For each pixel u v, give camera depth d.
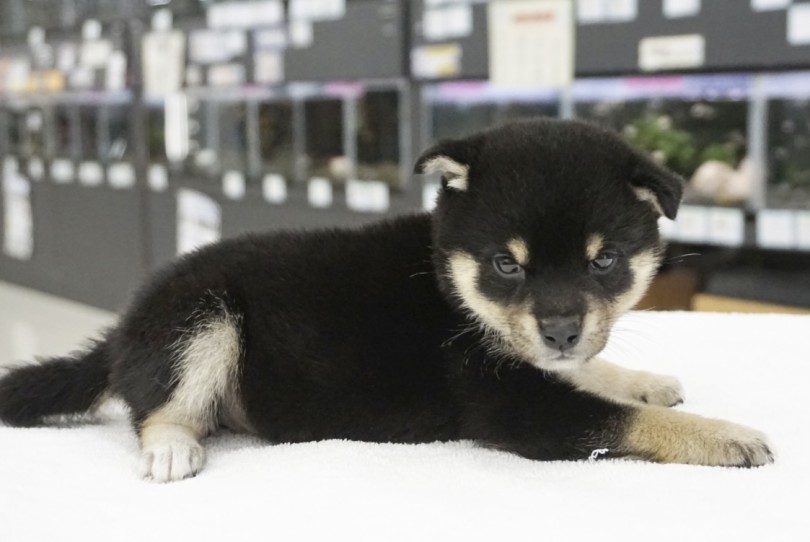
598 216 0.60
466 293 0.62
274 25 1.31
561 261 0.60
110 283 1.71
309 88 1.31
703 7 0.94
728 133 1.01
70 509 0.55
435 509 0.54
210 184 1.47
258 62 1.35
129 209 1.63
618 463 0.59
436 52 1.12
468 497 0.55
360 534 0.52
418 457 0.61
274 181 1.36
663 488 0.56
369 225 0.69
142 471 0.59
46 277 1.86
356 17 1.20
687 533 0.51
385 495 0.56
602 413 0.61
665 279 0.99
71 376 0.68
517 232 0.60
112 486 0.58
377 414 0.64
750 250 0.99
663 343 0.79
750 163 1.00
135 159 1.60
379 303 0.65
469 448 0.62
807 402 0.67
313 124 1.32
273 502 0.55
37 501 0.56
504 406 0.62
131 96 1.58
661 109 1.04
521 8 1.02
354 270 0.66
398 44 1.16
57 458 0.62
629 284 0.62
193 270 0.66
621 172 0.61
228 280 0.65
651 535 0.51
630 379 0.68
